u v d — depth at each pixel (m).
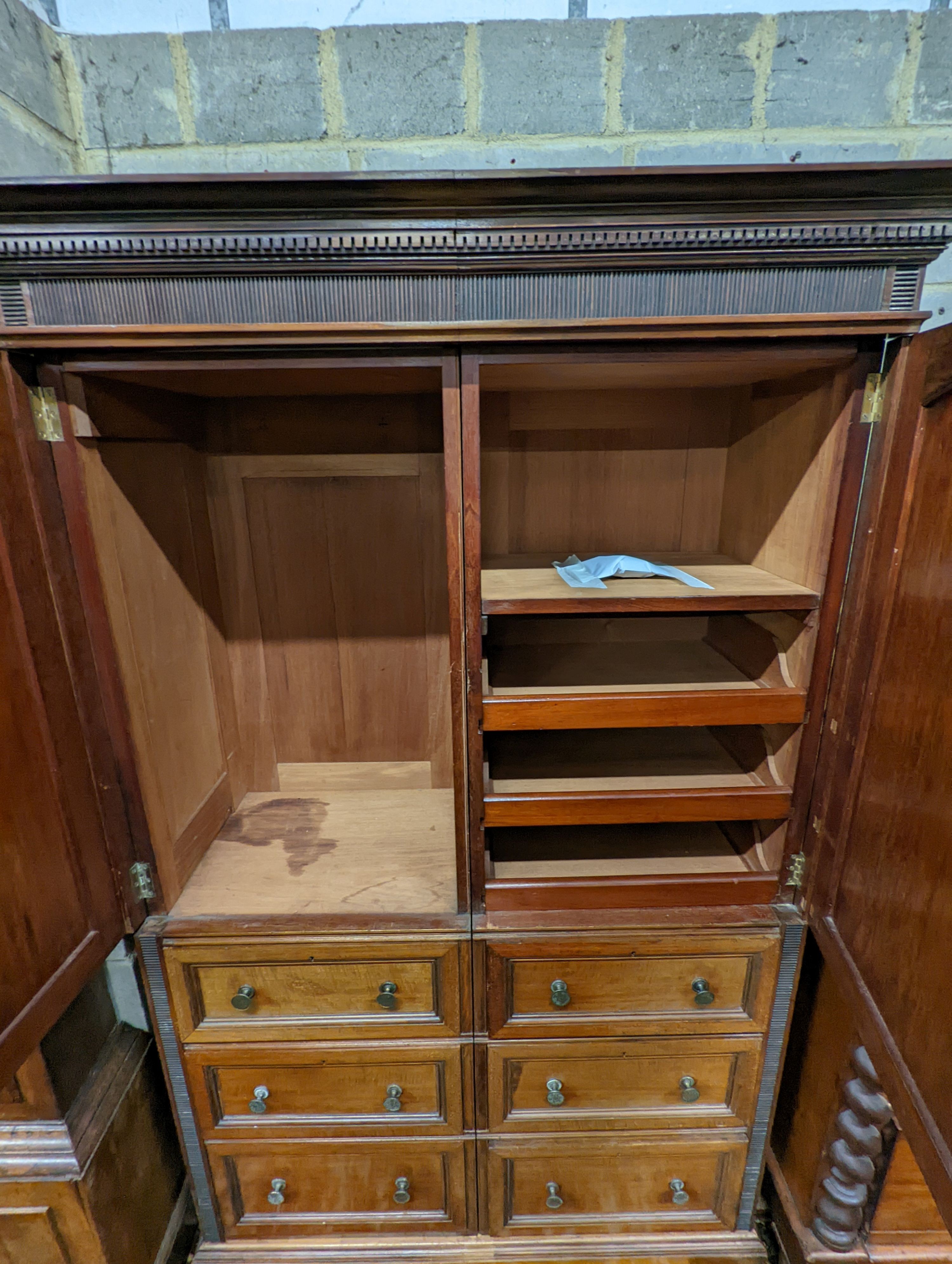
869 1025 0.67
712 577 0.85
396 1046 0.89
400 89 0.87
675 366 0.71
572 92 0.88
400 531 1.05
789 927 0.83
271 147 0.89
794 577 0.81
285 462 1.02
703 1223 0.99
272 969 0.86
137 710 0.81
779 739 0.84
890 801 0.65
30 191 0.59
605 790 0.85
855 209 0.62
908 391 0.63
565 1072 0.91
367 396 0.99
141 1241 0.90
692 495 1.04
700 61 0.86
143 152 0.89
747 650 0.92
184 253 0.62
